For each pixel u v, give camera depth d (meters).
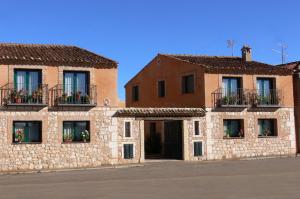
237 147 33.38
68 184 19.62
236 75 33.72
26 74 28.20
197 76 33.44
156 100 38.41
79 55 30.69
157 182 19.75
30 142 28.00
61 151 28.58
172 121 33.50
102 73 29.94
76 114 29.08
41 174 25.36
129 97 42.56
